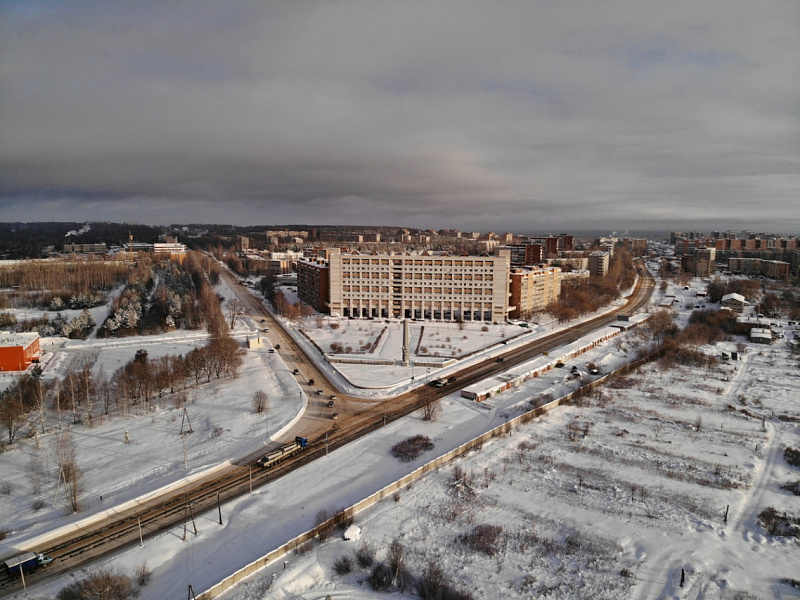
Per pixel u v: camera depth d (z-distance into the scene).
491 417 134.38
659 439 123.00
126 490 95.88
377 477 102.12
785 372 181.75
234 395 146.50
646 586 73.81
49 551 78.69
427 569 76.50
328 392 153.62
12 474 100.50
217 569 74.81
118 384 140.75
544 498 96.50
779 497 98.69
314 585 73.31
